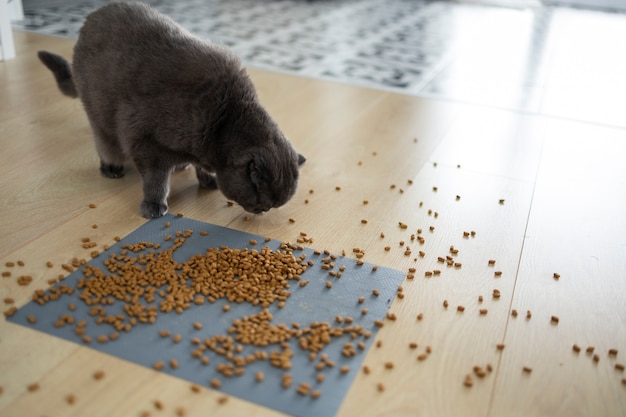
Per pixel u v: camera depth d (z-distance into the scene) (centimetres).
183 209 118
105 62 112
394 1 331
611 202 127
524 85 193
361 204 123
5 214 112
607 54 234
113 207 117
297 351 88
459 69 208
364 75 196
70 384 82
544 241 114
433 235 114
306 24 265
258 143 107
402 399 83
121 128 112
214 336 89
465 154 145
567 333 94
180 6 281
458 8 318
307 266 104
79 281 97
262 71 193
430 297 99
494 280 104
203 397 81
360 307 96
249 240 110
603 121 167
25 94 160
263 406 81
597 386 86
